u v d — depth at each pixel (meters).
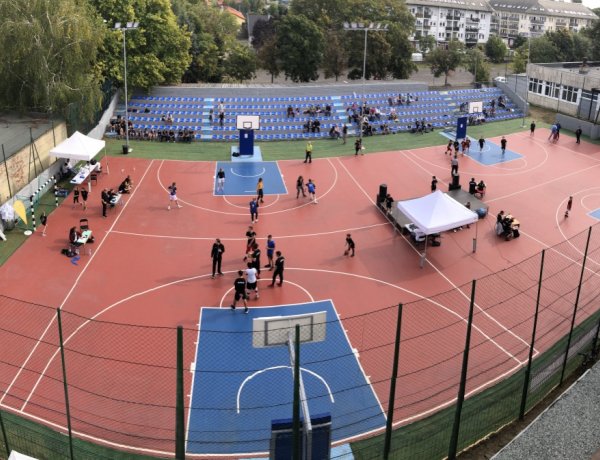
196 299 28.92
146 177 45.88
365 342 25.62
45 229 35.62
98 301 28.44
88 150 41.47
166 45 65.19
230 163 50.12
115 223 37.41
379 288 30.47
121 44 58.75
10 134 41.62
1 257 32.31
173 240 35.38
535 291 30.41
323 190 44.41
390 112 63.75
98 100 49.09
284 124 60.00
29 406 21.31
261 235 36.47
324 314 17.92
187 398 21.91
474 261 33.69
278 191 43.97
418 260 33.66
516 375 23.77
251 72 85.50
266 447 19.86
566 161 52.03
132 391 22.22
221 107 59.88
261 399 21.97
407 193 44.12
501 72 110.94
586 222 39.50
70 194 41.78
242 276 30.08
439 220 32.62
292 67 77.25
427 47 129.38
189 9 84.88
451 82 101.25
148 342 25.23
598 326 23.25
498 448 18.56
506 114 67.25
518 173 48.88
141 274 31.20
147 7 62.56
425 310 28.42
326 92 66.56
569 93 67.00
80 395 21.94
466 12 151.75
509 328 27.14
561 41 100.06
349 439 20.14
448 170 49.38
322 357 24.48
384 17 92.69
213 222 38.16
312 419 15.84
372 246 35.31
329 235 36.69
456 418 17.91
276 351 24.77
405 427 20.73
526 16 157.88
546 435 18.52
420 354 24.95
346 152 53.91
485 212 39.69
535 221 39.50
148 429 20.42
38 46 43.38
